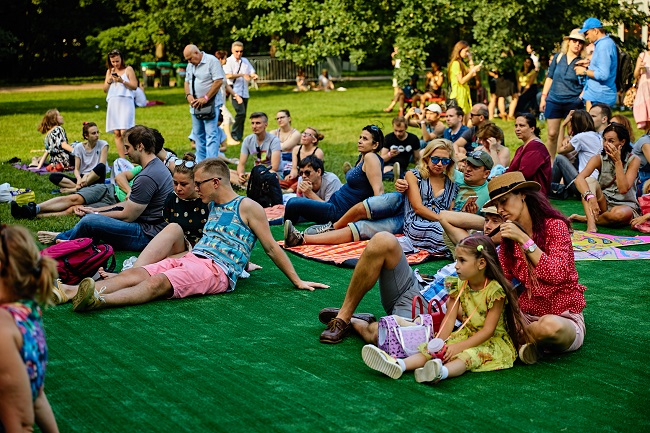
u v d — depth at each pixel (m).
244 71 18.45
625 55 13.77
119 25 44.31
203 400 4.76
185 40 40.53
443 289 5.96
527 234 5.49
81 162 12.85
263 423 4.46
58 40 44.53
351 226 8.81
